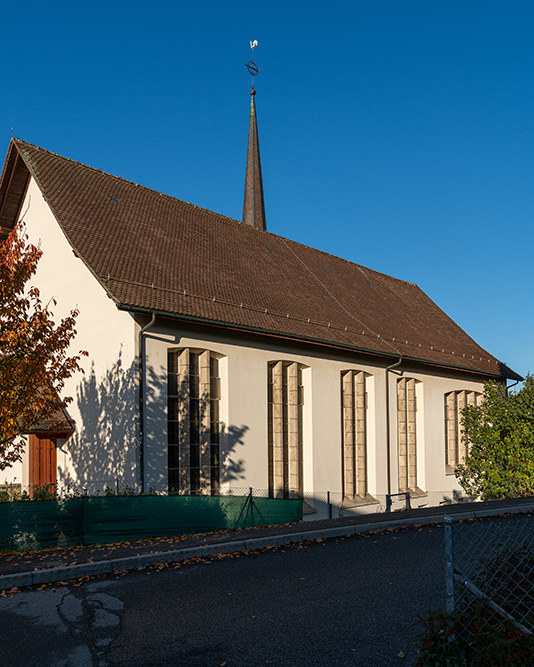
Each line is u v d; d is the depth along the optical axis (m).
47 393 14.36
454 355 31.27
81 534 12.16
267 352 19.97
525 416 22.48
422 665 4.75
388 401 26.03
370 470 24.81
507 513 15.02
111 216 20.22
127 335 16.31
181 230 22.78
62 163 21.48
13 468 19.70
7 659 5.81
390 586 8.00
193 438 17.48
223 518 13.60
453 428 31.20
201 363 17.97
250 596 7.67
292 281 25.62
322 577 8.56
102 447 16.66
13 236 14.26
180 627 6.58
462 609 5.00
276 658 5.71
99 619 6.89
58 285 19.08
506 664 4.44
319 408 21.91
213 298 19.03
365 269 36.00
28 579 8.38
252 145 41.06
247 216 40.56
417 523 13.25
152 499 12.94
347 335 23.70
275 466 20.05
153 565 9.41
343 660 5.63
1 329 13.52
